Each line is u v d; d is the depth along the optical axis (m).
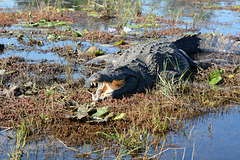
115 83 5.54
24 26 10.59
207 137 4.08
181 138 4.06
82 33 9.70
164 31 10.38
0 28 10.08
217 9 15.02
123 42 8.99
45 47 8.27
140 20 12.13
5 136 4.04
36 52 7.79
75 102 4.88
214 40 8.80
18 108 4.71
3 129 4.21
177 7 15.20
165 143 3.93
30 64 6.73
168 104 5.05
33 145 3.82
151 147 3.83
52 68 6.53
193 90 5.71
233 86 5.87
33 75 6.20
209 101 5.30
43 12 12.43
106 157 3.58
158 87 5.87
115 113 4.71
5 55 7.38
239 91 5.63
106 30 10.51
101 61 7.05
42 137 4.03
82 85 5.83
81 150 3.73
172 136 4.12
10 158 3.49
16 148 3.64
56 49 8.00
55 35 9.28
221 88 5.88
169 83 5.56
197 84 5.99
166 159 3.53
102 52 7.93
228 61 7.52
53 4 14.50
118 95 5.38
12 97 5.06
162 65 6.19
